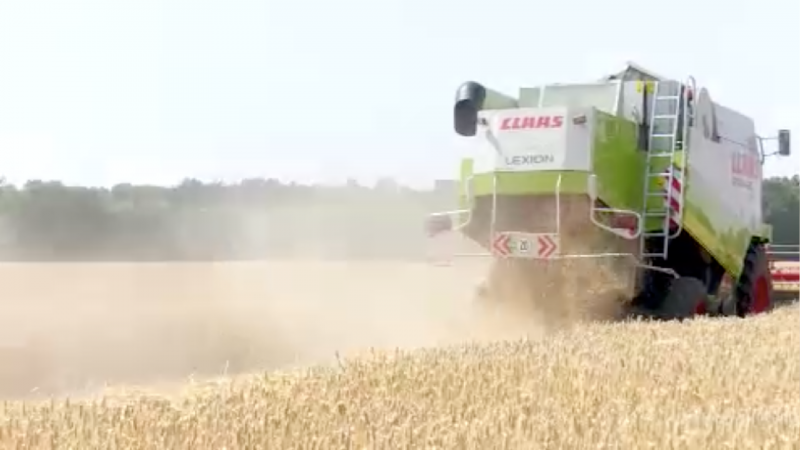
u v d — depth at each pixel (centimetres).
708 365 1167
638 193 1961
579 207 1838
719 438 764
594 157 1831
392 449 709
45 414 816
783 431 793
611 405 918
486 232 1927
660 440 754
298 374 1075
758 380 1089
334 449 709
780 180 5691
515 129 1866
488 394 945
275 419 773
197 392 1027
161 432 740
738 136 2241
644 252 1955
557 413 861
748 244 2284
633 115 1988
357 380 1009
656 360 1191
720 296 2170
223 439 723
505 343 1352
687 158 1977
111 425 768
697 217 2011
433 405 888
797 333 1570
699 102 2039
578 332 1558
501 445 725
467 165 1927
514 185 1853
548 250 1827
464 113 1955
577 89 2038
